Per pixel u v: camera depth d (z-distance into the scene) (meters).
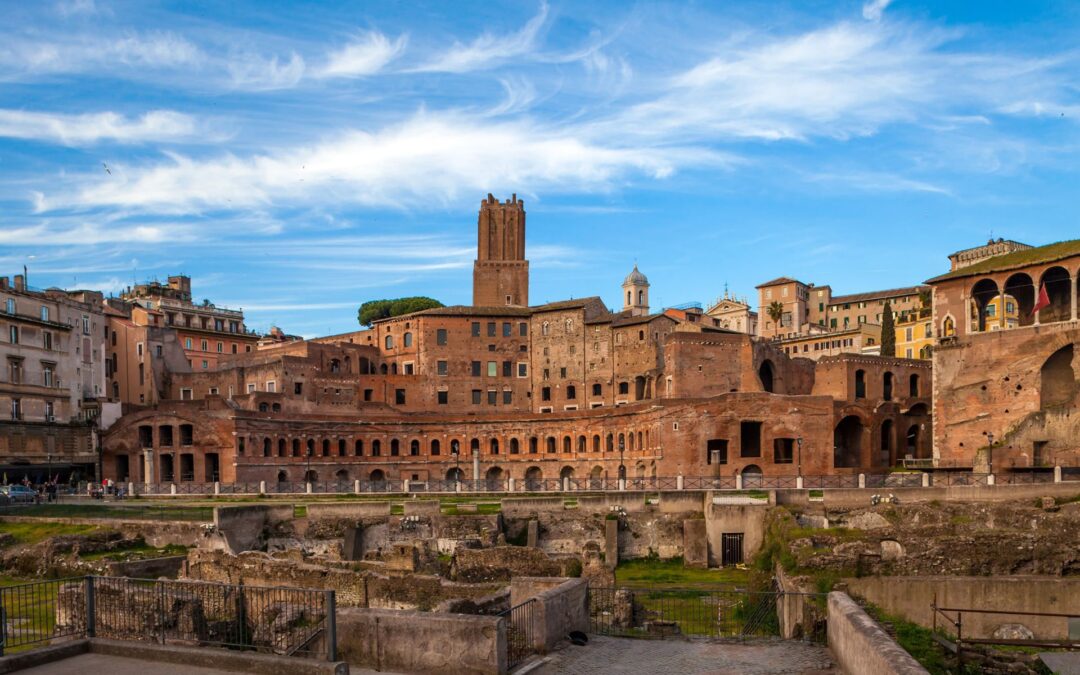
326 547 74.56
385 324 153.75
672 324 140.38
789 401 103.94
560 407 146.12
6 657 22.77
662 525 73.62
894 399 115.19
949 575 49.22
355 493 95.06
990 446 88.38
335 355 145.88
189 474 118.00
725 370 123.81
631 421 116.19
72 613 34.00
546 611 26.02
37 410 116.88
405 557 57.56
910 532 51.66
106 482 104.12
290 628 28.97
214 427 113.94
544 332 149.00
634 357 138.88
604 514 75.19
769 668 24.45
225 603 31.05
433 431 133.38
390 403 143.50
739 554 68.88
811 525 66.31
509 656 25.00
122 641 24.61
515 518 76.81
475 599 31.56
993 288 100.44
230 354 173.88
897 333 170.25
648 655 25.81
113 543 70.81
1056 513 62.16
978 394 96.88
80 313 128.75
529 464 129.38
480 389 148.12
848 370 113.12
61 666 23.20
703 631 42.34
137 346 144.50
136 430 119.06
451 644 23.11
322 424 126.00
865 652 21.19
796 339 192.62
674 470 105.50
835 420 104.75
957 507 66.19
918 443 115.81
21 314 116.50
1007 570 49.94
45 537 73.19
